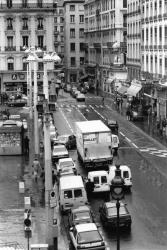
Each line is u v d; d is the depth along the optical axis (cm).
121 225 3528
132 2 11081
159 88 8681
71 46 18238
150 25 9406
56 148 5781
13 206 4075
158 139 7056
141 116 8862
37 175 4941
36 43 12288
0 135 6112
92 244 3034
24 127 6812
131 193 4453
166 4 8381
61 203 3934
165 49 8469
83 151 5366
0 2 12031
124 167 4616
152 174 5112
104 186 4447
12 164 5644
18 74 12275
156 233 3475
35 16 12188
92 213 3725
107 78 14175
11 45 12212
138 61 10694
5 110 9475
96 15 15600
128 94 10469
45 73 4684
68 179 4184
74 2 18012
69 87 15262
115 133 7569
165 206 4075
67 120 8956
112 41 13700
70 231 3272
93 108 10788
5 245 3161
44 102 3681
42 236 3350
